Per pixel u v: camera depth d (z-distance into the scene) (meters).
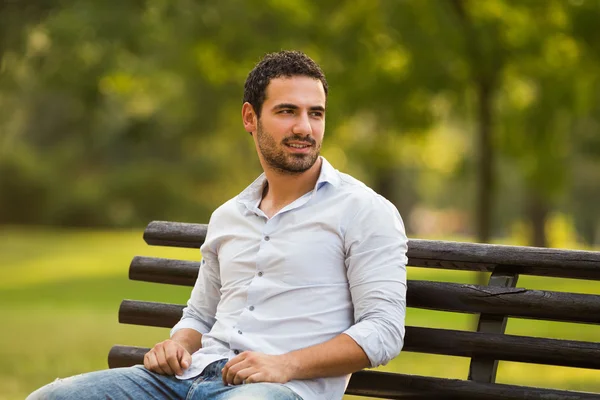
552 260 4.35
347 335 4.08
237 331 4.34
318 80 4.45
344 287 4.30
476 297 4.42
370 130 24.64
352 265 4.24
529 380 10.95
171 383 4.32
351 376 4.55
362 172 48.88
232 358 4.16
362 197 4.32
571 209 50.91
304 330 4.25
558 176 16.55
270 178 4.51
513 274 4.49
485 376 4.38
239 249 4.50
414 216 69.06
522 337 4.31
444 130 32.25
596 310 4.21
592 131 28.25
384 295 4.15
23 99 51.31
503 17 13.97
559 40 14.33
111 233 49.22
